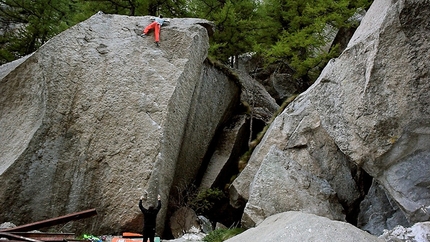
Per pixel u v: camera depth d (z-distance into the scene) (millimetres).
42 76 11258
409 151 6953
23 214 9781
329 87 8406
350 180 9812
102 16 13469
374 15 8398
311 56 17609
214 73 15539
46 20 19016
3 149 10672
